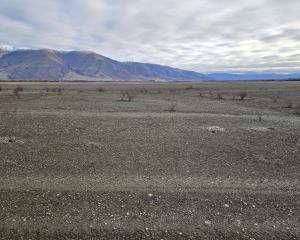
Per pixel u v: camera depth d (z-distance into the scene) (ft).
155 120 77.46
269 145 49.83
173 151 44.86
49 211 23.80
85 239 20.02
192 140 53.11
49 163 37.17
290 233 21.21
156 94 200.85
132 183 30.42
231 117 85.92
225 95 191.93
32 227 21.38
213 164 38.19
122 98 157.69
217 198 26.91
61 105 116.26
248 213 24.13
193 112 97.86
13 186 28.89
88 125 68.03
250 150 46.14
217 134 59.21
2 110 97.19
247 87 326.65
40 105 115.85
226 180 31.91
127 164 37.52
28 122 70.79
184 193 27.91
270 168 36.83
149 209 24.48
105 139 52.85
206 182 31.12
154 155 42.27
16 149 44.14
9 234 20.45
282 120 81.15
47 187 28.81
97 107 109.81
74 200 25.91
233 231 21.38
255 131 63.26
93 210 24.12
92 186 29.32
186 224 22.21
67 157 40.32
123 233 20.83
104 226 21.67
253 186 30.22
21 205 24.75
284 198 27.25
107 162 38.27
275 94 201.77
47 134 56.34
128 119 78.64
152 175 33.22
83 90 248.11
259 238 20.56
